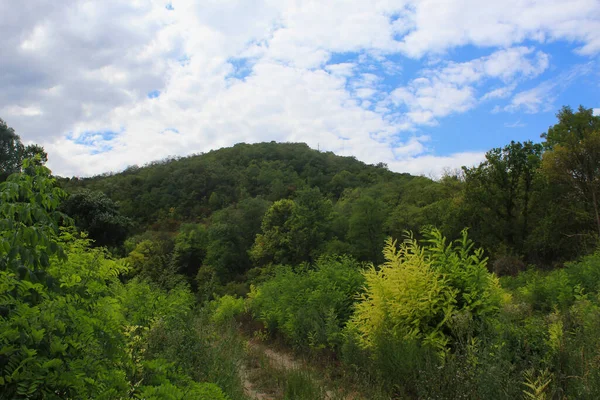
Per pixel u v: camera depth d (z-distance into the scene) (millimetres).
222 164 93562
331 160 97688
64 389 2467
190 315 6086
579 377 3820
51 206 3475
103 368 2822
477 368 4250
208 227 53562
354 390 5617
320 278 11039
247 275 40438
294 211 42688
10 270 2799
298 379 6059
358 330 7191
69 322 2803
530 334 4992
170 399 3029
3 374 2303
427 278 6273
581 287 8133
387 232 35750
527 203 24203
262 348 9445
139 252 25438
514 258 19406
